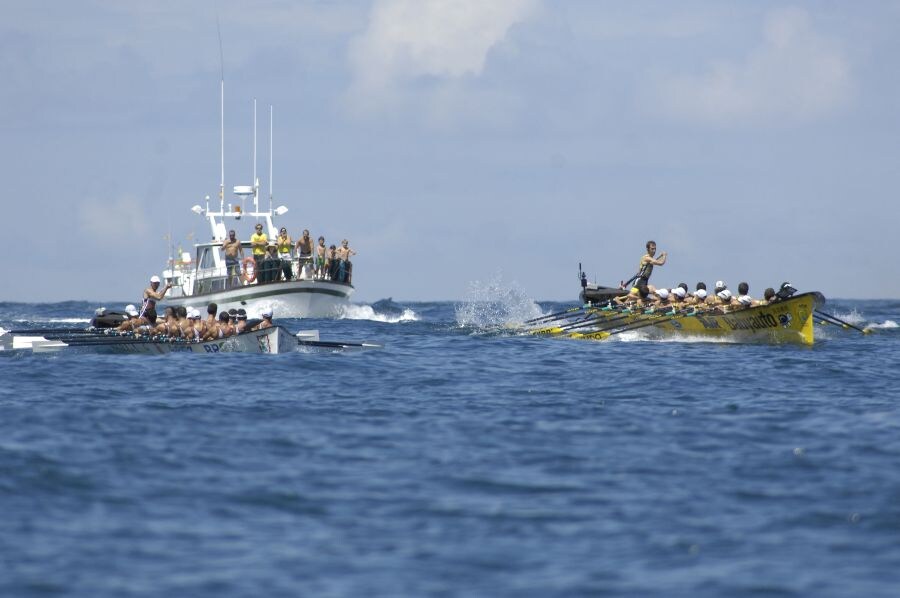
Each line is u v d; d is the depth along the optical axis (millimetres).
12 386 95000
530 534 48844
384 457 63938
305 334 131625
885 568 44406
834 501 53812
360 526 50000
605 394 91125
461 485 57312
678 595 41688
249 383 97000
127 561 45031
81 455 63344
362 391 92688
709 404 84875
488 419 77312
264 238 195000
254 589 42062
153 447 66125
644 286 148625
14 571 43656
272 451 65438
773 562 45188
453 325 185125
